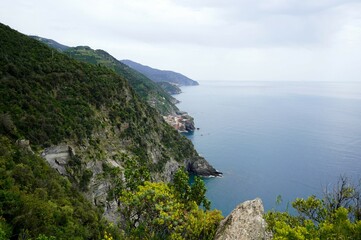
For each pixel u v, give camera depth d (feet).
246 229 72.02
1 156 136.56
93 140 239.09
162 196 94.58
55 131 209.36
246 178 356.59
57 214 112.47
